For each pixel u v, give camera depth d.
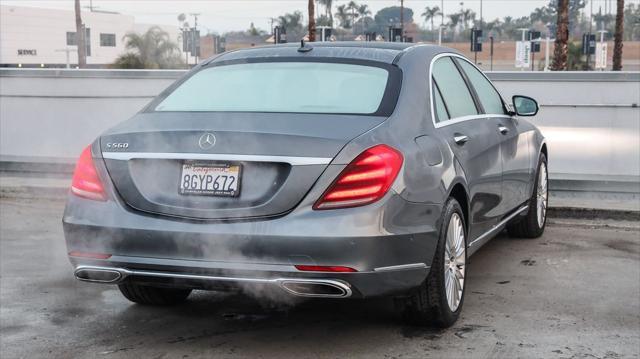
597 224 7.75
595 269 6.02
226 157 3.95
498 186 5.63
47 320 4.80
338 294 3.89
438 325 4.55
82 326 4.69
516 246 6.80
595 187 8.52
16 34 74.44
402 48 5.01
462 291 4.75
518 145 6.23
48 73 10.62
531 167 6.61
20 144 10.79
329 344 4.37
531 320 4.78
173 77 10.39
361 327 4.65
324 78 4.62
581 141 9.15
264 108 4.39
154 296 4.96
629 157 9.05
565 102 9.17
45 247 6.74
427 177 4.23
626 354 4.22
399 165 4.02
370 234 3.84
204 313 4.95
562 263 6.20
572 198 8.55
